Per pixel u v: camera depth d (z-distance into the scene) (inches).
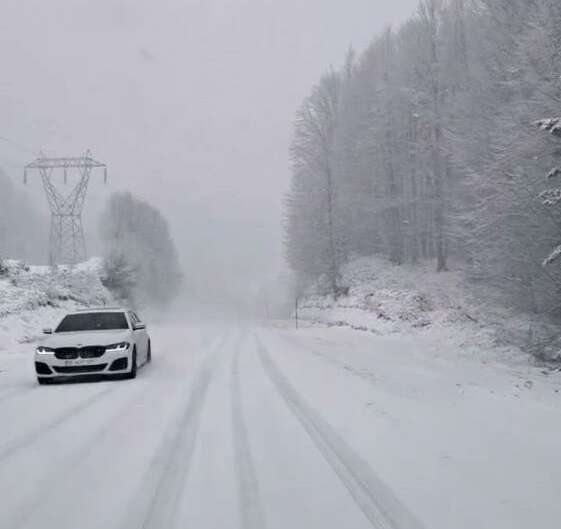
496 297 757.3
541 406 352.5
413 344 829.8
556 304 659.4
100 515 196.1
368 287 1440.7
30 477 236.2
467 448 261.6
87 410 365.1
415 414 328.8
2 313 976.3
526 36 723.4
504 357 681.6
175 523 188.5
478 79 984.9
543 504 196.1
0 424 330.6
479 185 732.7
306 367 541.3
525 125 686.5
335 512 193.9
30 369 593.9
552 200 570.9
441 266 1406.3
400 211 1610.5
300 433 294.5
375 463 243.0
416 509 193.8
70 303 1311.5
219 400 385.7
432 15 1460.4
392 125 1588.3
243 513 195.3
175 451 269.3
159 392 423.8
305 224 1801.2
